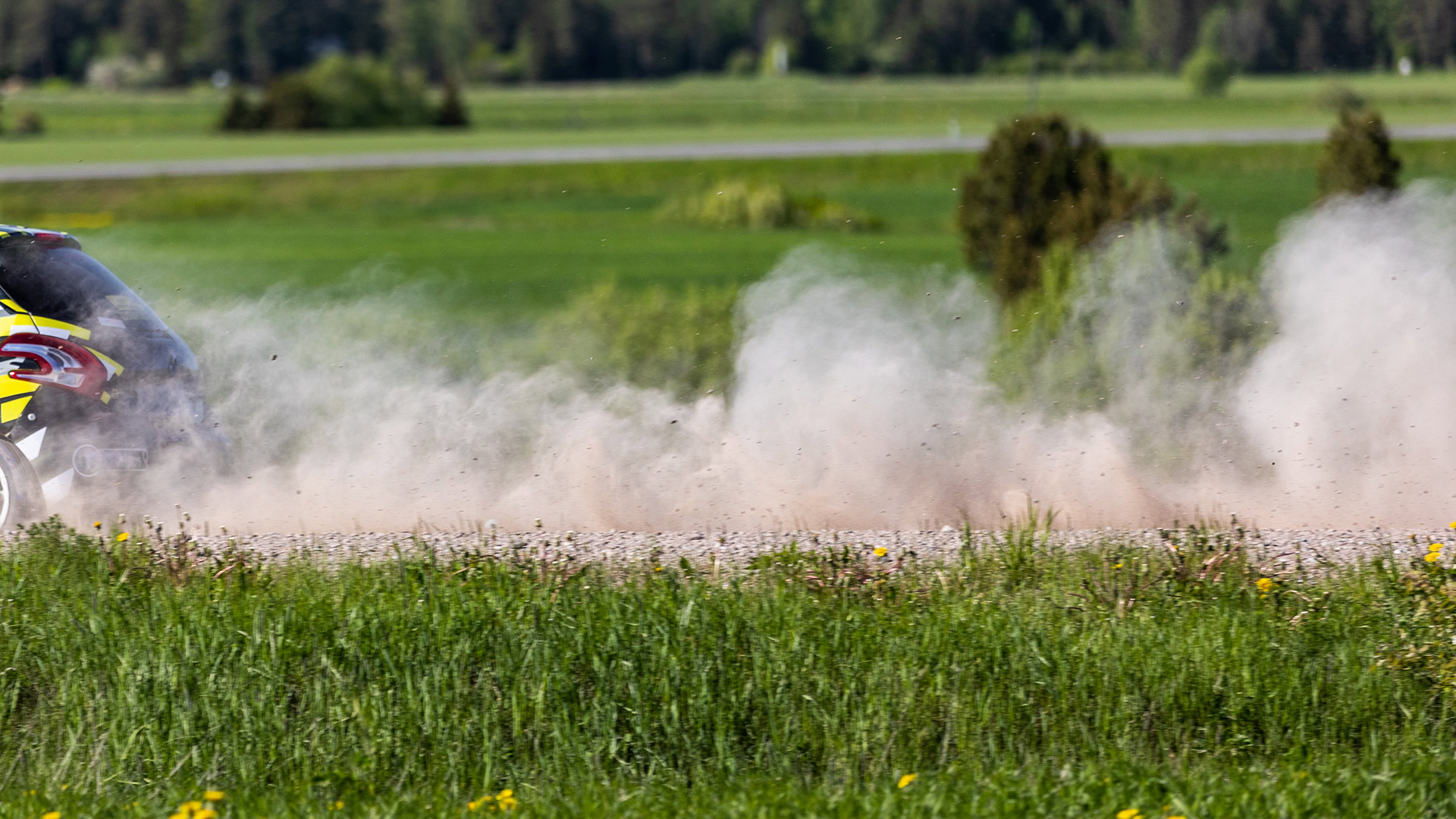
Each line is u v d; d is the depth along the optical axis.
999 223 71.31
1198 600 24.67
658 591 24.06
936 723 20.36
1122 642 21.80
